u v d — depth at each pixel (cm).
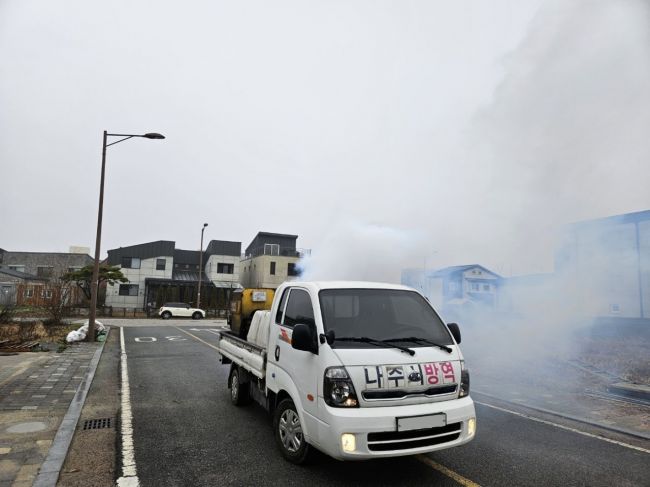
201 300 4044
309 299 420
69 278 3198
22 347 1218
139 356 1162
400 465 407
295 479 374
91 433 499
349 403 338
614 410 612
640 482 378
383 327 403
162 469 395
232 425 529
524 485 369
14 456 411
